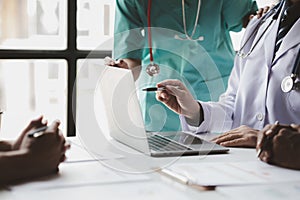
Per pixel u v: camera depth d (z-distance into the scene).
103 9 2.28
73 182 1.19
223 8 2.26
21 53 2.17
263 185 1.18
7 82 2.27
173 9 2.17
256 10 2.29
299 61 1.66
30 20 2.21
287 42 1.71
